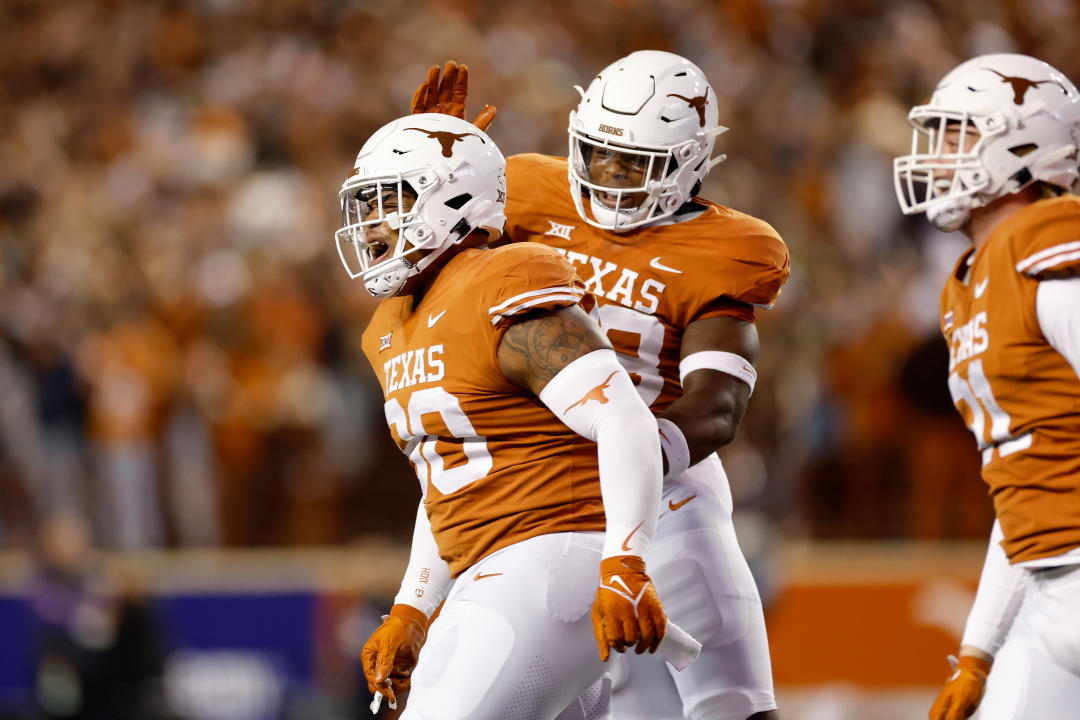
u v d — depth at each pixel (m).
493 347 9.02
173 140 32.84
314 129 32.78
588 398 8.75
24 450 24.42
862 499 24.36
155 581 23.34
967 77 10.58
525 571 9.09
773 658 23.11
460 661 9.02
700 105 11.09
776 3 38.62
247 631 23.30
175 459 24.95
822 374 25.83
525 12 37.91
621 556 8.59
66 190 31.20
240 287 26.89
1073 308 9.60
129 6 37.38
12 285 26.53
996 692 10.46
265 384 25.52
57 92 36.34
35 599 22.44
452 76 10.76
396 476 24.70
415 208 9.55
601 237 11.33
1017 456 10.21
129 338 25.64
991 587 10.96
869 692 23.14
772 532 23.25
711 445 10.45
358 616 22.50
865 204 32.72
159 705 22.25
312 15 36.38
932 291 28.34
